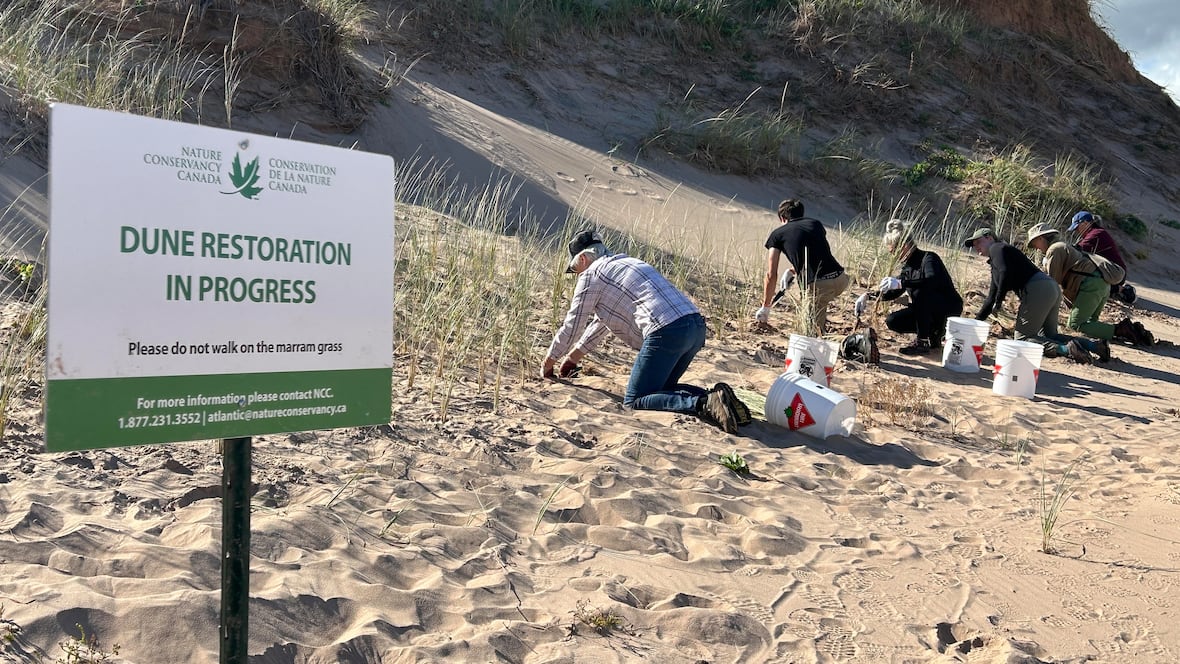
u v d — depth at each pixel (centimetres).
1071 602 355
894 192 1331
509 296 675
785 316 859
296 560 304
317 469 382
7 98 688
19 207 600
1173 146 1714
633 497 404
